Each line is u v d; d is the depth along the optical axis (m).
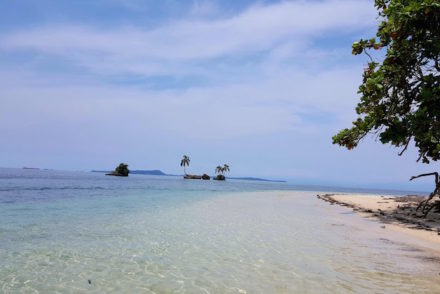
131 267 9.77
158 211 24.56
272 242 13.84
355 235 15.86
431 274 9.41
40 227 16.02
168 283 8.43
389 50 20.48
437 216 23.12
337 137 22.48
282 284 8.43
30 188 50.19
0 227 15.70
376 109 20.31
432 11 18.05
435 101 18.62
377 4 22.11
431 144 21.27
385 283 8.54
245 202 36.66
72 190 49.28
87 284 8.27
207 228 17.11
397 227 18.62
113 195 41.53
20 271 9.16
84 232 15.04
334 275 9.21
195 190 64.81
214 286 8.24
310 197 53.75
